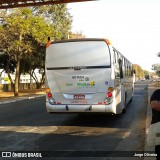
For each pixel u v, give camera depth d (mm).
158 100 5422
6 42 32531
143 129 11125
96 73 11586
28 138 9688
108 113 11664
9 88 52906
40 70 56344
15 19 30344
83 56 11680
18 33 32656
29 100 27359
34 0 25016
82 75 11656
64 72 11812
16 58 37250
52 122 13070
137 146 8453
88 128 11453
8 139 9555
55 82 11898
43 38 33875
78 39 11734
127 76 18250
